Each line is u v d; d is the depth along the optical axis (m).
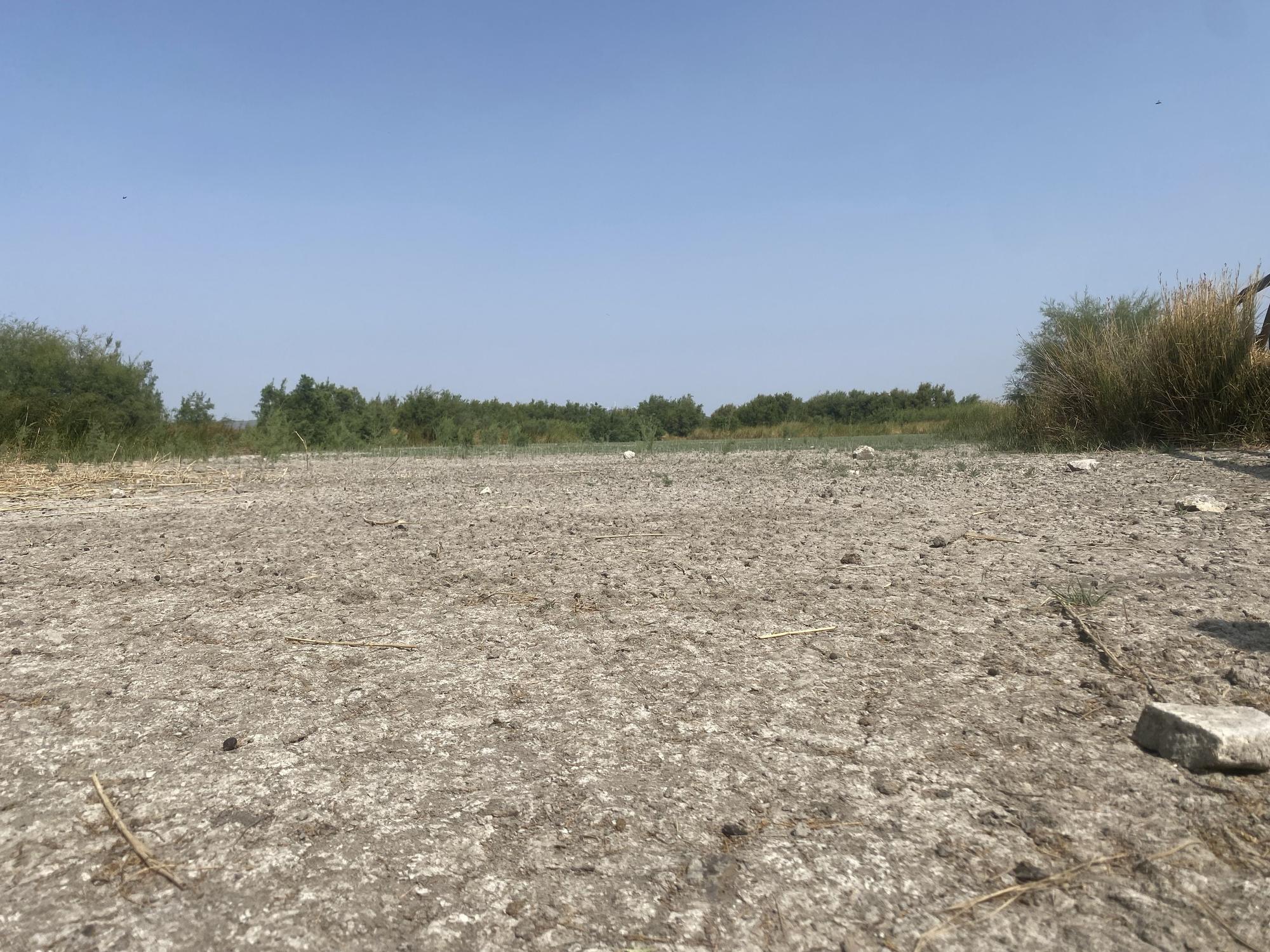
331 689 2.22
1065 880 1.32
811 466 9.77
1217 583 3.09
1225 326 9.26
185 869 1.38
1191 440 9.32
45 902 1.29
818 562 3.76
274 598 3.27
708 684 2.21
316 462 13.46
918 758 1.75
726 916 1.26
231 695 2.18
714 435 27.14
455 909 1.28
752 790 1.63
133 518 5.94
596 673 2.32
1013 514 5.08
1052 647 2.42
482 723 1.98
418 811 1.57
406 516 5.80
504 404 27.47
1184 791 1.58
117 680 2.30
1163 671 2.18
